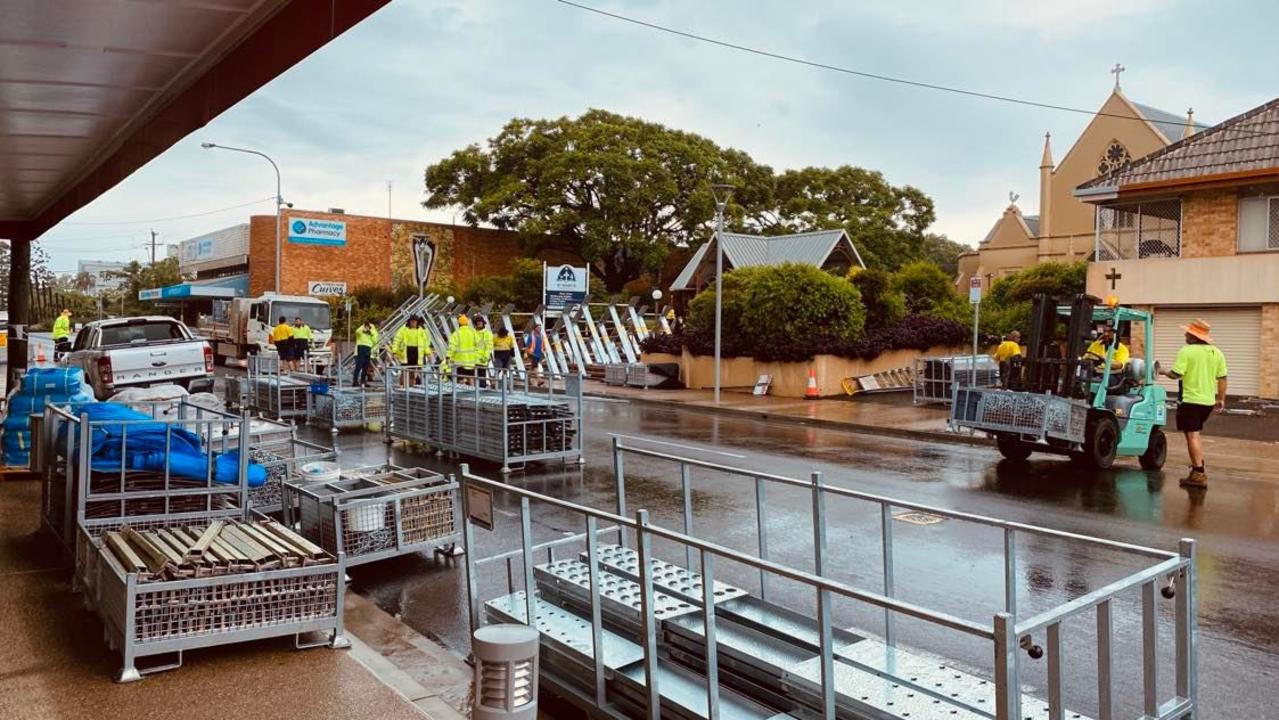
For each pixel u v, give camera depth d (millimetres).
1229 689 5488
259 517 7777
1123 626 6566
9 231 15586
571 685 4875
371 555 7613
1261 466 13812
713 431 17984
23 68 7191
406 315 33500
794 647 4719
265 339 33781
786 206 54844
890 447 15828
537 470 13070
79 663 5273
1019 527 4539
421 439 14711
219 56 6992
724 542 8852
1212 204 24562
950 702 3980
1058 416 12930
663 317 35562
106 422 6758
